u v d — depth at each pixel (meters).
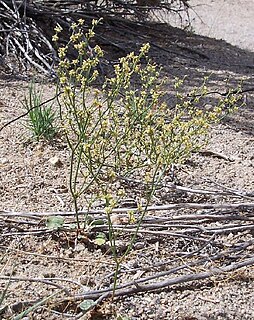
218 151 4.29
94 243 3.03
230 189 3.58
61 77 3.23
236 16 12.03
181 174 3.84
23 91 5.20
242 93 5.90
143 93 3.41
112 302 2.64
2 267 2.83
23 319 2.50
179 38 8.25
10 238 3.03
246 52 8.29
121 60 3.28
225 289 2.79
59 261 2.91
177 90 5.71
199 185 3.72
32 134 4.21
